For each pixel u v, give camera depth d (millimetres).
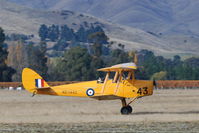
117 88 81812
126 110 82625
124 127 65125
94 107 98812
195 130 62031
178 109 93188
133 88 81500
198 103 107875
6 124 69875
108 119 73375
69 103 110875
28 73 85812
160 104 105562
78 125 67750
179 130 62094
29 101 119375
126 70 81750
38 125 68375
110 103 110562
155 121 70562
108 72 83000
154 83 82562
